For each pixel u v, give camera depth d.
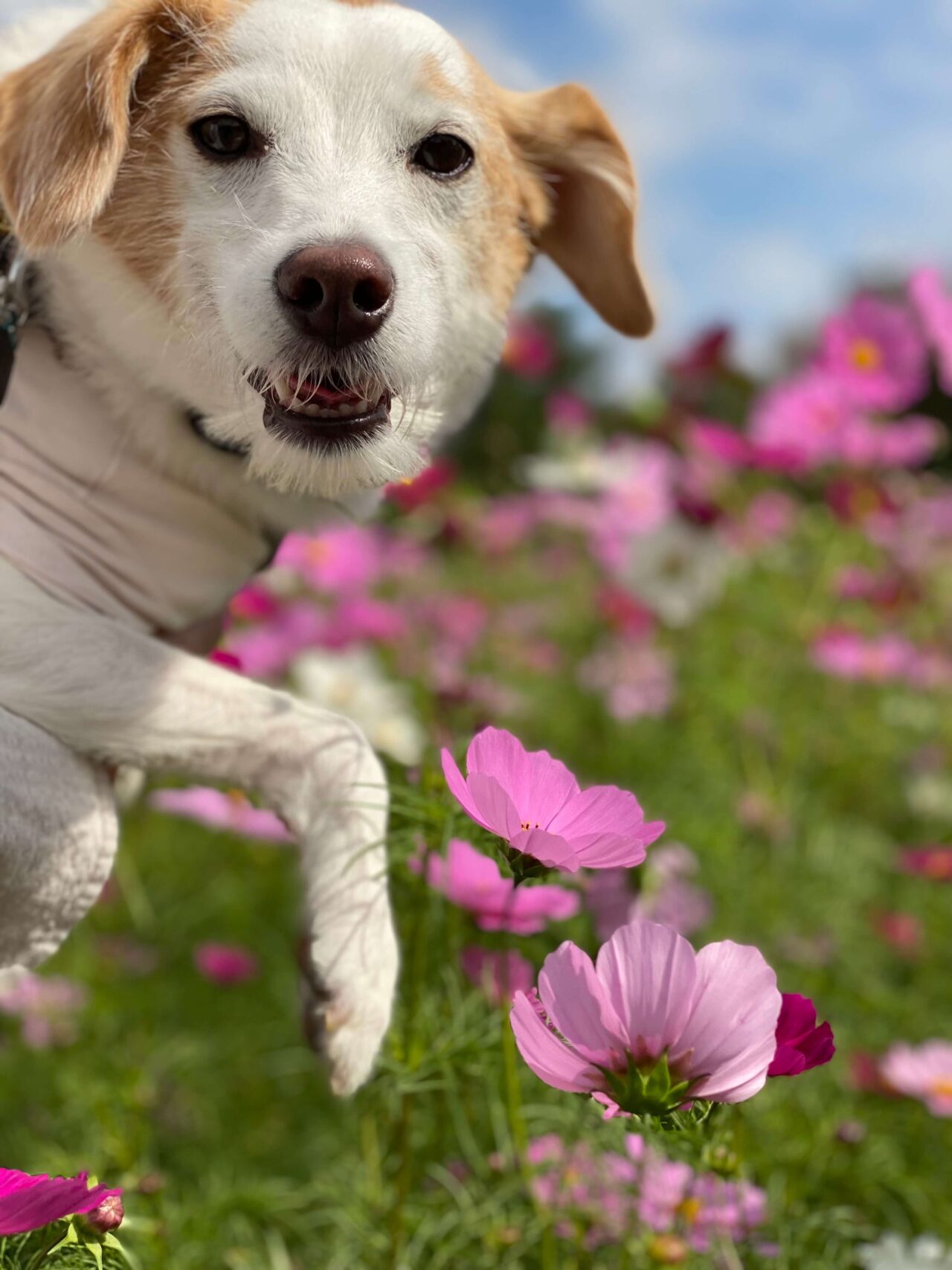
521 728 0.97
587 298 0.55
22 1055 0.63
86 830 0.37
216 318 0.40
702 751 0.96
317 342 0.39
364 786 0.36
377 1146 0.49
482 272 0.46
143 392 0.41
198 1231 0.48
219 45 0.41
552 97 0.51
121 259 0.40
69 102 0.39
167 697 0.37
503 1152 0.43
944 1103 0.50
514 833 0.30
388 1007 0.35
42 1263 0.28
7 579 0.37
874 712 1.05
